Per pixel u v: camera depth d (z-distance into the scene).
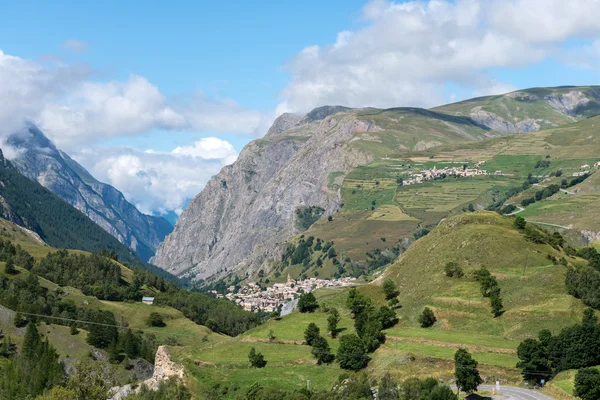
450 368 173.50
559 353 164.00
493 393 156.50
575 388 144.62
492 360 174.38
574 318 190.75
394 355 185.00
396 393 155.50
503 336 192.75
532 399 149.62
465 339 191.75
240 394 184.75
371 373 181.00
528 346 165.00
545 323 191.25
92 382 165.25
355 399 157.00
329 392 168.00
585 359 160.25
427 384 155.00
